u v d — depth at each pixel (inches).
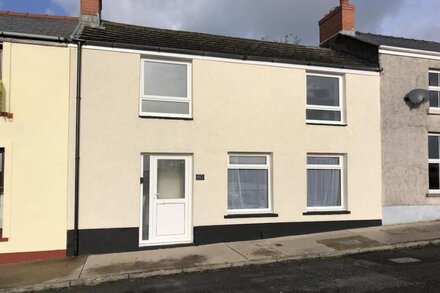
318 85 473.7
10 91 366.3
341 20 572.7
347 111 472.4
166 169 410.6
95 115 384.5
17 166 364.5
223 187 420.8
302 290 269.1
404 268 314.2
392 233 431.8
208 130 418.3
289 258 353.4
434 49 551.5
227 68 429.4
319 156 465.4
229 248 389.7
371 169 476.4
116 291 279.9
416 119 500.1
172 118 407.5
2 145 362.3
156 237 402.6
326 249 376.5
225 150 423.2
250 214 427.8
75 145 377.1
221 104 424.5
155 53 405.1
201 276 312.0
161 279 306.7
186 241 409.1
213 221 415.2
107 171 385.1
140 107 403.2
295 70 453.7
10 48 368.5
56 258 365.1
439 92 522.0
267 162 445.7
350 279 290.4
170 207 408.5
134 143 394.3
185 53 414.6
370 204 473.1
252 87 436.1
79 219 375.2
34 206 366.0
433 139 515.8
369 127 479.2
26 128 368.2
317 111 467.5
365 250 373.7
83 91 382.6
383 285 273.1
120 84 393.1
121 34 428.5
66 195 373.1
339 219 459.5
